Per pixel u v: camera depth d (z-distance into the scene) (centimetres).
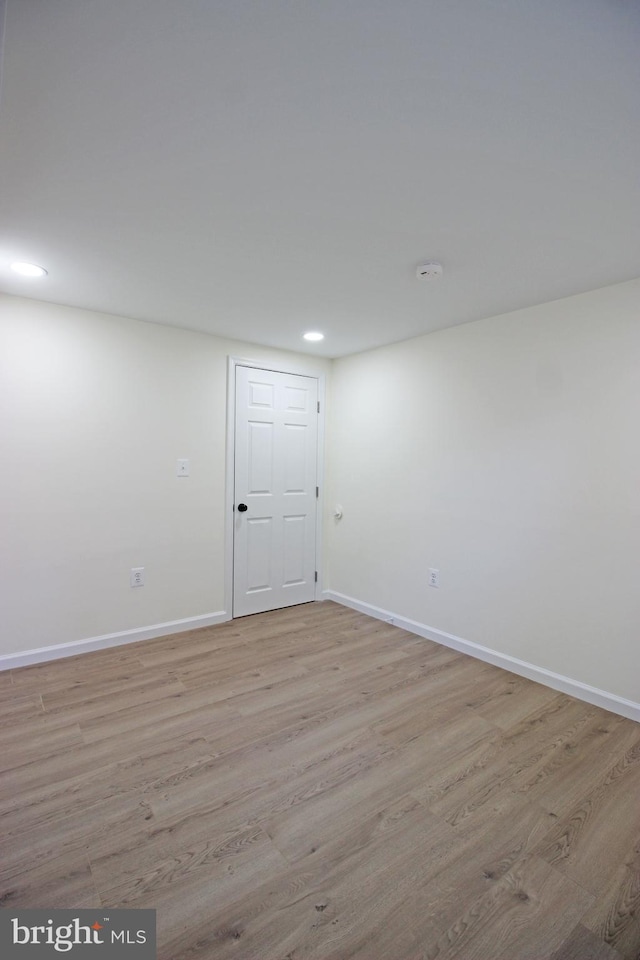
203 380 330
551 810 162
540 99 114
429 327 305
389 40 99
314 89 111
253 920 121
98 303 268
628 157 135
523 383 266
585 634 240
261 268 215
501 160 137
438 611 315
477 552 291
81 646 287
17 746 194
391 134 126
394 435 347
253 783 173
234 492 351
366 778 177
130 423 300
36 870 135
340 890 130
